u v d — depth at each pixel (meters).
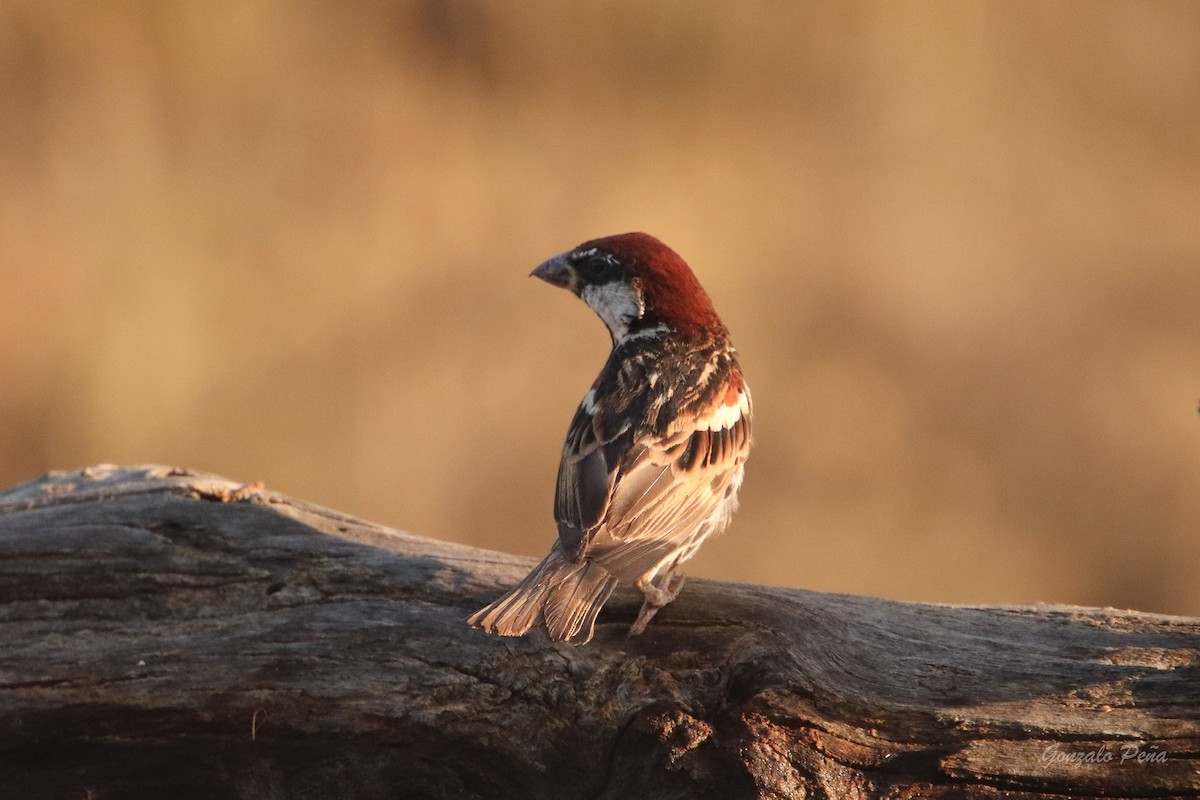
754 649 6.43
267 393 15.46
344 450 15.24
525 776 6.50
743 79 18.95
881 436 16.38
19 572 6.77
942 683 6.39
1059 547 15.86
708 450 7.05
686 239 17.28
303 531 7.02
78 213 16.08
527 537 15.22
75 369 15.24
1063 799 6.02
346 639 6.60
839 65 19.20
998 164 18.91
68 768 6.59
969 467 16.31
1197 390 17.00
